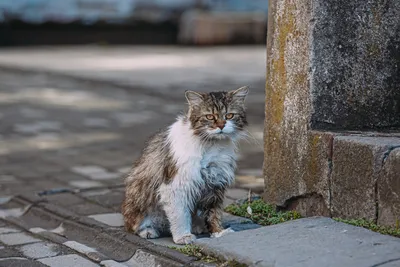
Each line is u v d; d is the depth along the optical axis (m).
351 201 5.70
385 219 5.43
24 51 25.52
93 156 9.83
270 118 6.46
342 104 6.19
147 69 20.00
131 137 11.13
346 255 4.73
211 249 5.14
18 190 7.95
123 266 5.41
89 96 15.66
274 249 4.93
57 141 10.86
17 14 27.12
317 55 6.05
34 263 5.64
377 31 6.25
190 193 5.62
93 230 6.25
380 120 6.36
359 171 5.60
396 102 6.40
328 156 5.88
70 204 7.27
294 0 6.12
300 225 5.45
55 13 27.61
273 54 6.38
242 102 5.79
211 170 5.66
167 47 28.03
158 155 5.77
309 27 6.02
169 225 5.86
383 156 5.42
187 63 21.66
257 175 8.37
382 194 5.43
